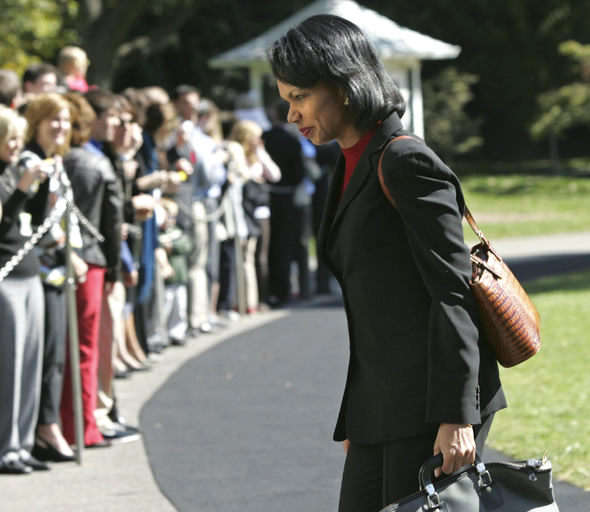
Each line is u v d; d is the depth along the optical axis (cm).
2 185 1148
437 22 7406
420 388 598
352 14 3569
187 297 2089
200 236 2062
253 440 1308
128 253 1402
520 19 7250
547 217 4788
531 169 7069
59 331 1223
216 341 2047
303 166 2489
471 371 576
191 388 1628
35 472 1177
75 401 1209
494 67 7444
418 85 3553
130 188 1512
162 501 1070
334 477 1148
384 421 609
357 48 606
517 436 1245
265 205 2375
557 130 6600
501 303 596
